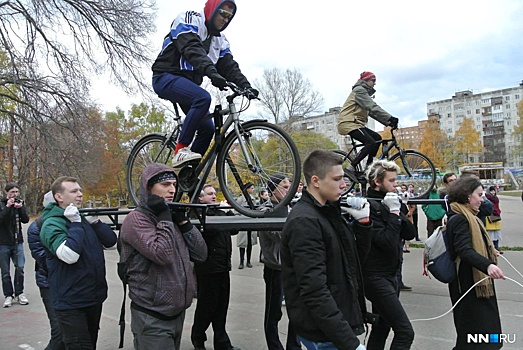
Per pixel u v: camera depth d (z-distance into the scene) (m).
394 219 3.42
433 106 115.56
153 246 2.82
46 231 3.50
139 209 3.03
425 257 3.80
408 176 5.77
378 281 3.41
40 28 14.23
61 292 3.46
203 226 3.62
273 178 3.78
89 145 17.30
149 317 2.89
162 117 33.78
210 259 4.66
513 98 103.00
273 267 4.41
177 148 3.89
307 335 2.46
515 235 14.34
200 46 3.74
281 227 3.58
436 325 5.70
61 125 15.73
